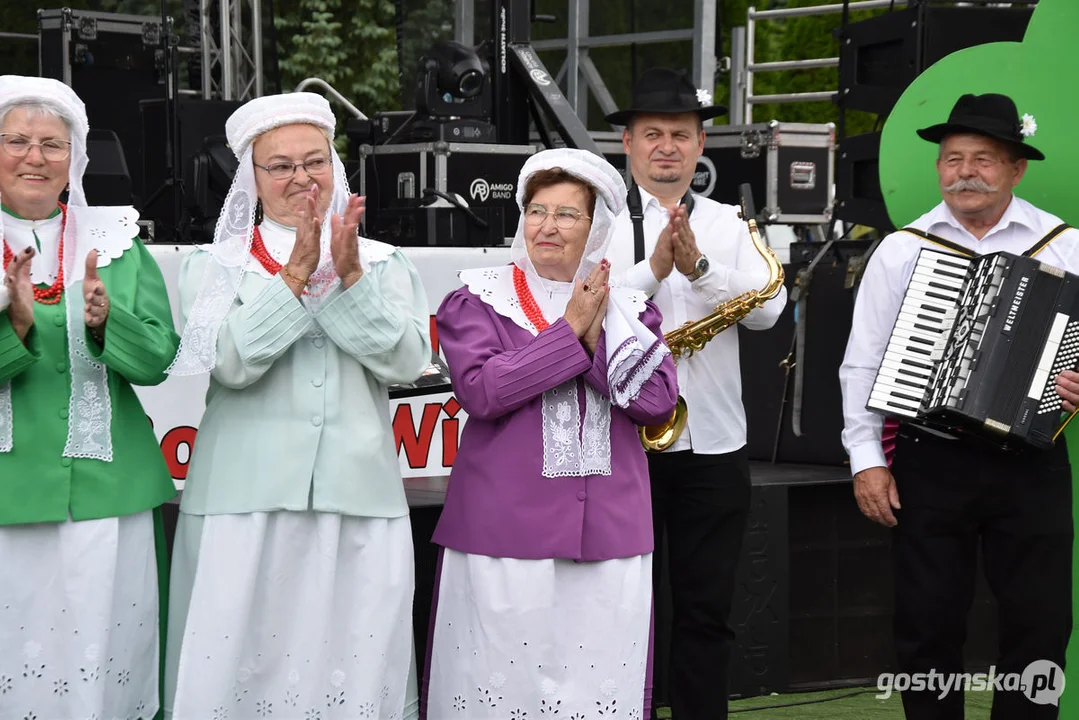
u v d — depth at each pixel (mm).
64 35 9352
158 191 8570
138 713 4102
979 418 4660
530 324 4281
